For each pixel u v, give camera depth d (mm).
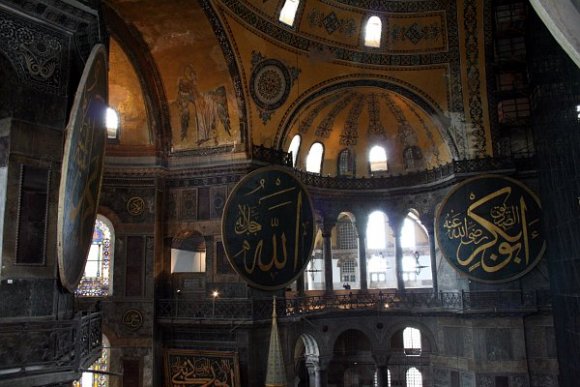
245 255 17609
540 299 21031
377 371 23703
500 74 23062
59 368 7664
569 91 17297
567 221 18141
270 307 18750
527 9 21516
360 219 24844
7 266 7812
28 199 8172
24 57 8320
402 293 24016
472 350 21219
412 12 21391
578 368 17562
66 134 8250
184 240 23453
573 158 17234
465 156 22109
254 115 19047
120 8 17016
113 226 19000
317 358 22469
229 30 17719
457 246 21547
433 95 22344
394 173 24938
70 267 8508
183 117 19672
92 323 9266
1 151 8094
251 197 17891
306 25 20297
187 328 18625
